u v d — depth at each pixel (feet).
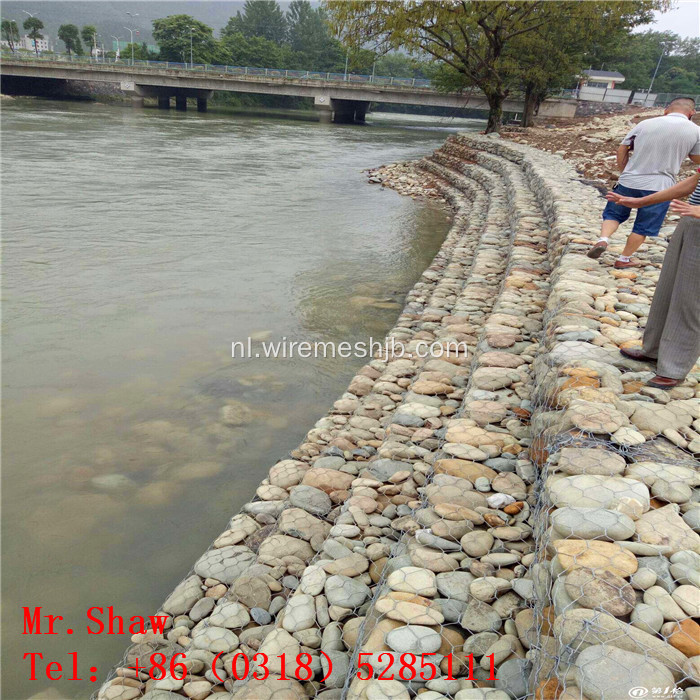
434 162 84.99
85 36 339.36
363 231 44.50
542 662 6.86
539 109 164.14
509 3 88.94
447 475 11.78
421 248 40.16
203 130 130.11
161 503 14.06
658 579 7.40
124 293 28.25
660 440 10.59
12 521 13.26
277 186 63.00
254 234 41.32
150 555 12.50
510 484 11.36
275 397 19.35
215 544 12.28
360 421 16.94
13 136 90.84
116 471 15.17
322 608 9.56
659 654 6.28
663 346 12.17
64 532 13.02
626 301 17.72
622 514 8.46
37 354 21.56
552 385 13.03
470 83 112.98
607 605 6.98
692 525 8.51
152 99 238.89
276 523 12.71
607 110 163.63
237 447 16.44
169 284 29.86
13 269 30.71
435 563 9.40
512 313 20.61
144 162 73.31
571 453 10.07
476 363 17.61
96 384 19.62
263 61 312.91
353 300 29.07
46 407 18.04
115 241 37.17
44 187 53.01
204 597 10.93
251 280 31.22
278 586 10.81
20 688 9.64
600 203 33.58
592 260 22.12
